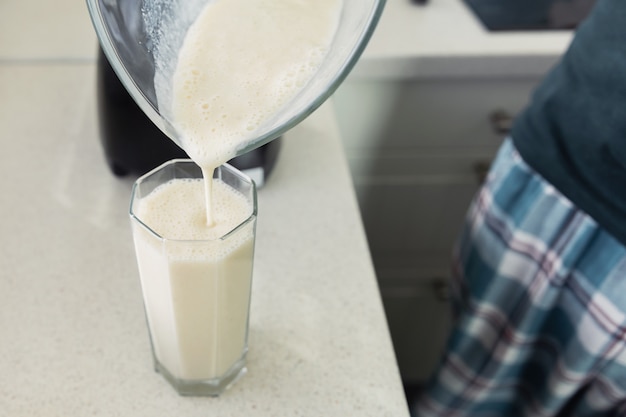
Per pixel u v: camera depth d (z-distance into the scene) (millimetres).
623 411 730
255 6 436
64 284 616
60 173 721
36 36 916
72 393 545
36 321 587
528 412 858
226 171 516
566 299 728
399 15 1002
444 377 898
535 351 818
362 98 979
